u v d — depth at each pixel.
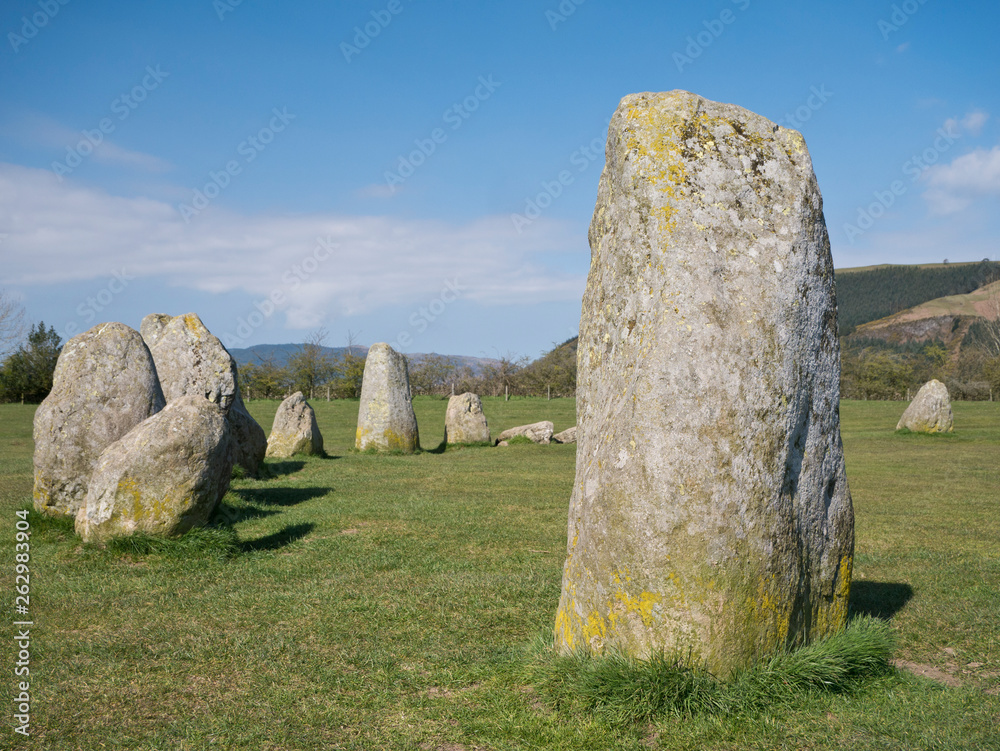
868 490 14.30
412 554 8.78
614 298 5.12
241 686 4.94
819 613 5.02
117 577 7.50
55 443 9.55
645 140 5.03
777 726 4.23
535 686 4.72
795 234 4.96
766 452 4.65
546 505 12.34
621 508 4.58
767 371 4.71
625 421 4.70
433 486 14.73
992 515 11.63
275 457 19.98
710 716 4.27
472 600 6.84
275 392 55.84
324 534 9.92
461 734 4.23
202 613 6.44
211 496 8.62
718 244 4.79
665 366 4.62
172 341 15.27
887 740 4.10
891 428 30.16
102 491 8.31
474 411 25.03
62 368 9.85
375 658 5.38
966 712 4.48
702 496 4.46
